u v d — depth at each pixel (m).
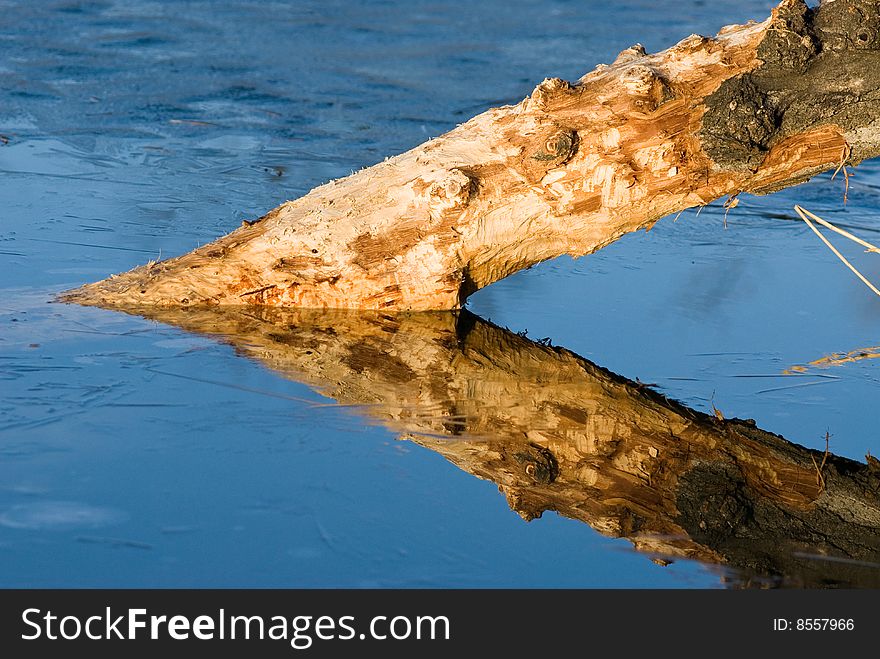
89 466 10.55
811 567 9.76
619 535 10.08
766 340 14.68
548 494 10.73
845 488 11.16
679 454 11.73
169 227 18.36
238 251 14.84
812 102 12.67
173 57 29.03
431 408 12.35
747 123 12.63
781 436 12.16
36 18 32.50
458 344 14.29
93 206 19.28
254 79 27.30
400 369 13.39
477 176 13.78
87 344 13.55
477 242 14.13
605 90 13.25
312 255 14.59
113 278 15.49
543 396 12.91
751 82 12.68
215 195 20.08
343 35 31.44
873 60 12.39
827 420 12.48
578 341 14.66
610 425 12.26
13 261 16.52
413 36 31.30
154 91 26.23
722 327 15.14
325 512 10.01
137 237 17.81
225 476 10.51
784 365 13.89
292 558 9.34
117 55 29.05
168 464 10.66
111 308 14.91
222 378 12.72
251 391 12.40
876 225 19.67
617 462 11.50
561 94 13.39
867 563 9.88
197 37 31.03
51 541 9.38
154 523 9.69
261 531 9.67
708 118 12.86
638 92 12.98
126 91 26.22
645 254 18.36
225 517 9.84
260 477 10.53
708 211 20.64
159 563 9.20
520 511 10.30
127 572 9.07
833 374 13.58
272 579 9.09
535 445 11.68
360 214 14.40
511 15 33.41
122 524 9.65
